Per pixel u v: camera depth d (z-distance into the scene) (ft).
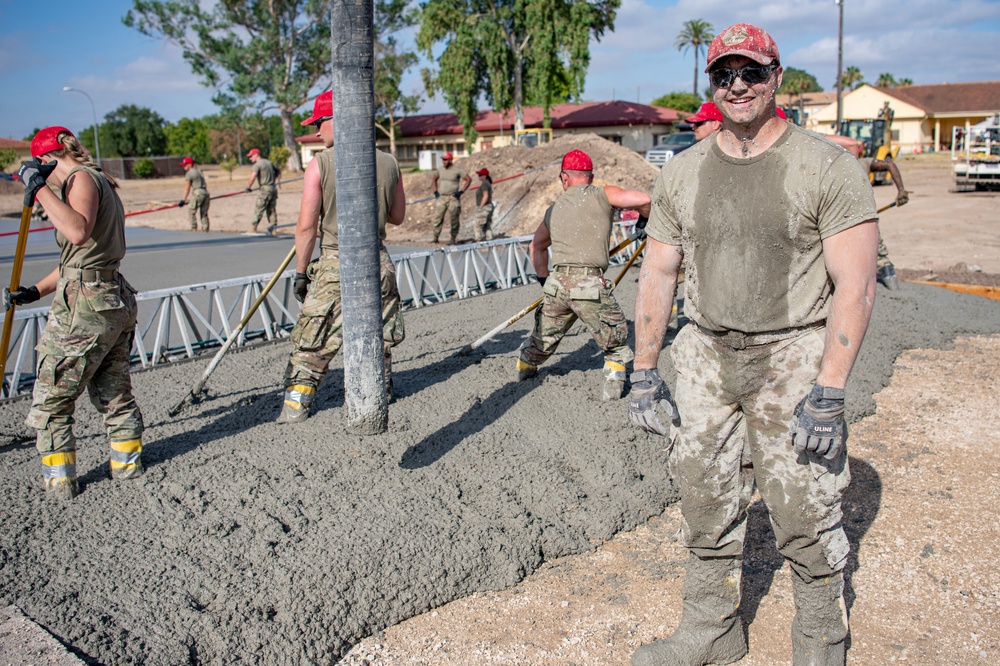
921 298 26.89
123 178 184.65
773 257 7.75
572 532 12.08
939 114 191.11
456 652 9.58
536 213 61.57
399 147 182.39
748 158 7.74
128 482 12.34
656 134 160.66
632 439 14.58
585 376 17.67
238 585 10.02
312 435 14.07
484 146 170.09
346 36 10.91
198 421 15.12
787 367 7.95
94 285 11.41
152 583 9.97
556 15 123.75
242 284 22.02
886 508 12.91
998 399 17.85
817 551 8.25
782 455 8.10
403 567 10.64
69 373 11.44
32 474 12.71
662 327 8.68
